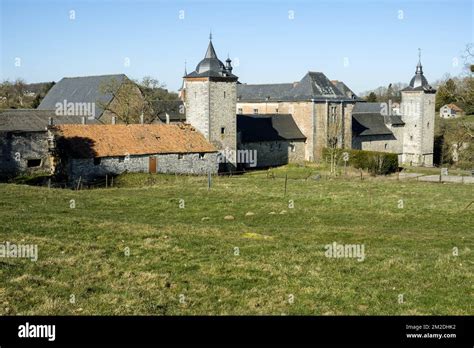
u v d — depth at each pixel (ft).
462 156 228.43
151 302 44.19
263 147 227.40
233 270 53.78
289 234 73.82
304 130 243.81
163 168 167.73
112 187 139.85
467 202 102.27
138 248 61.82
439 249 65.36
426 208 95.76
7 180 150.82
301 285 49.39
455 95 198.08
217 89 199.11
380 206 98.37
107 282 49.19
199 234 71.05
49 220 75.82
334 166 198.80
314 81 248.11
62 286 47.29
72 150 150.71
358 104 305.12
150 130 174.50
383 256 59.77
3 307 41.70
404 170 216.95
